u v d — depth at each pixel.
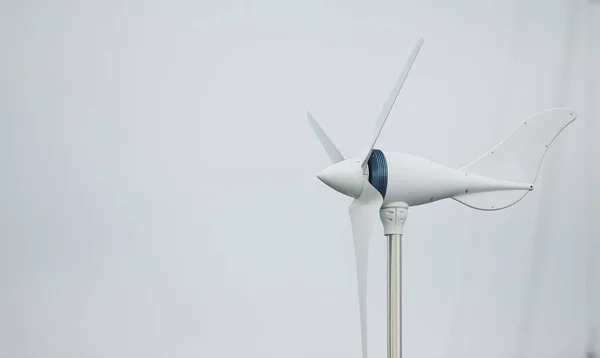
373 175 3.12
